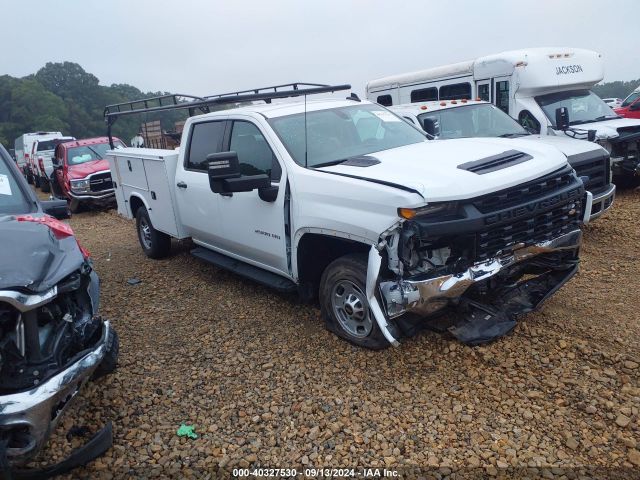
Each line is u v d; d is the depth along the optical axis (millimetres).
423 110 8672
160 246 7602
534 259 4270
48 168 18828
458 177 3818
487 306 4246
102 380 4227
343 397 3795
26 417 2768
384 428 3430
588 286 5301
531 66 9156
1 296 2770
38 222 3578
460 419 3451
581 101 9570
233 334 4957
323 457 3223
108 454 3373
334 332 4574
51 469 3086
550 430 3283
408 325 4008
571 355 4004
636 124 8625
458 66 10547
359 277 4141
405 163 4230
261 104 6070
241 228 5340
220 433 3523
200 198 5930
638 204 8484
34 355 2918
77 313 3445
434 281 3764
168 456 3336
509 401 3576
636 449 3066
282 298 5715
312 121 5164
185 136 6324
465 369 3984
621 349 4031
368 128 5324
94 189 13391
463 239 3795
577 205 4445
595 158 6730
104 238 9953
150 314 5625
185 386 4113
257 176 4637
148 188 7137
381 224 3785
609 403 3453
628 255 6152
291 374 4156
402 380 3926
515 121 8594
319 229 4312
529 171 4043
